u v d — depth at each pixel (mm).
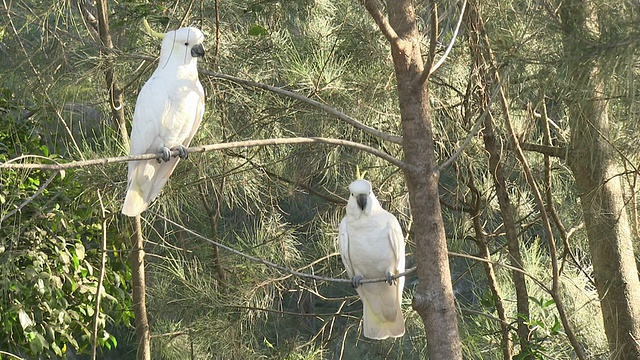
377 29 10328
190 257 11805
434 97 10617
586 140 7551
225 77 7457
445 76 10430
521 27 7355
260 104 10828
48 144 11188
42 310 10102
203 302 10961
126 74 10516
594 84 6246
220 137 10758
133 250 10273
